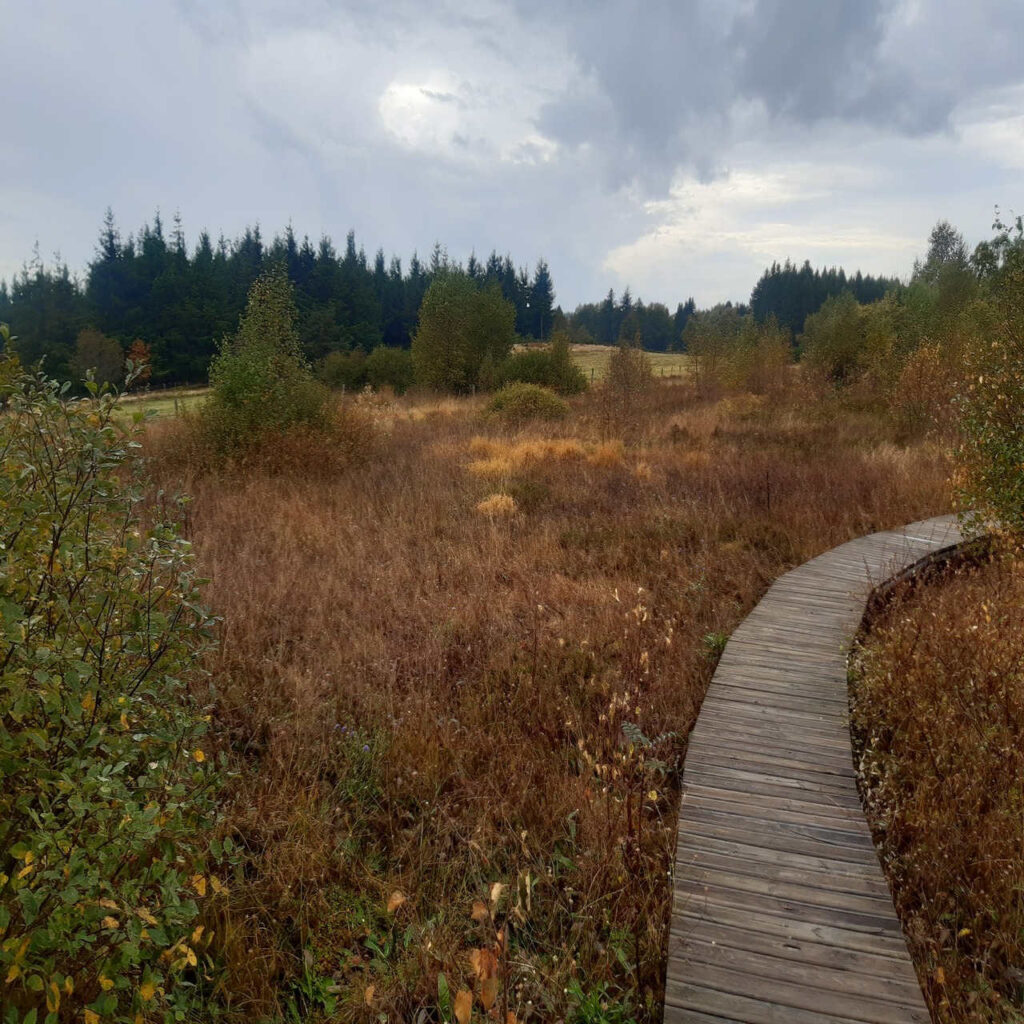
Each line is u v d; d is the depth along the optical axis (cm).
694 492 1174
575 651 622
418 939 328
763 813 396
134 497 314
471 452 1552
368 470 1338
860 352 3025
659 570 849
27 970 232
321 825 400
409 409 2630
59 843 241
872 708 523
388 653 611
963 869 376
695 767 442
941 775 446
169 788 272
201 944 313
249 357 1346
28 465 282
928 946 335
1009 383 748
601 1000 308
